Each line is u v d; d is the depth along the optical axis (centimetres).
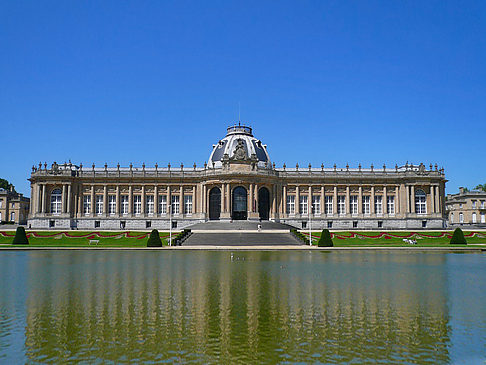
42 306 3225
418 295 3647
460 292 3772
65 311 3080
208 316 2961
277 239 9669
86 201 13738
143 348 2341
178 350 2312
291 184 13788
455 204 17950
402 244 9400
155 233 8750
